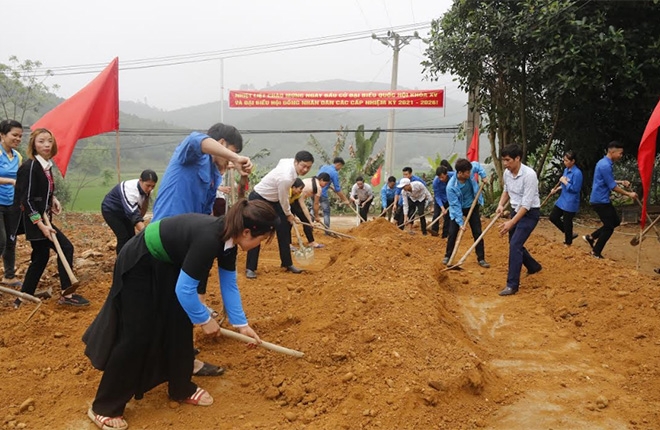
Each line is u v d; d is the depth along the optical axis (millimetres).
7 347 4535
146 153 63656
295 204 9594
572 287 6129
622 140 15023
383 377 3771
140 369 3402
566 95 13578
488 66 14414
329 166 11867
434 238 10234
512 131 15211
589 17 12008
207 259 3160
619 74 11891
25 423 3426
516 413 3662
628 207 13734
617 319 5176
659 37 11992
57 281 6566
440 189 10336
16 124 6316
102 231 12273
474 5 13641
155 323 3385
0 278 6680
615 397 3891
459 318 5566
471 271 7602
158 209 4277
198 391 3668
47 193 5312
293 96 16969
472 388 3793
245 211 3174
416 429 3363
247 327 3637
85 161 35938
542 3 11688
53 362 4277
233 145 4371
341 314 4598
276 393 3738
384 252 6258
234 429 3375
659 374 4168
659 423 3547
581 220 13953
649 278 6078
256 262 7004
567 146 14984
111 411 3346
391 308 4559
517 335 5141
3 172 6414
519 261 6363
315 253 9445
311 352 4113
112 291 3322
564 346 4879
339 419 3410
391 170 22047
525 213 6281
